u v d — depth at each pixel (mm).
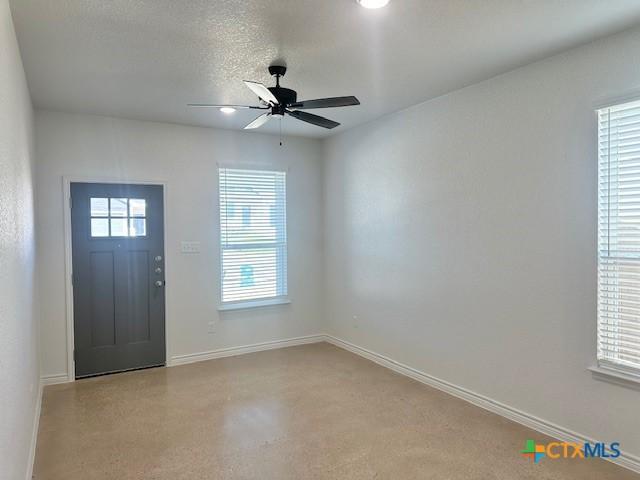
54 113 4039
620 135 2523
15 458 2039
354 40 2566
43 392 3811
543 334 2932
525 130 3010
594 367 2635
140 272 4457
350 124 4742
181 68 2988
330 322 5488
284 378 4137
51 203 4031
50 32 2416
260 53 2752
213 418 3248
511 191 3121
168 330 4590
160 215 4543
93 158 4211
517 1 2119
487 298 3328
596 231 2627
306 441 2881
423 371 3982
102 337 4285
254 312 5117
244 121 4496
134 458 2682
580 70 2672
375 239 4594
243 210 5043
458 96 3529
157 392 3793
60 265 4074
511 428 3025
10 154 2051
